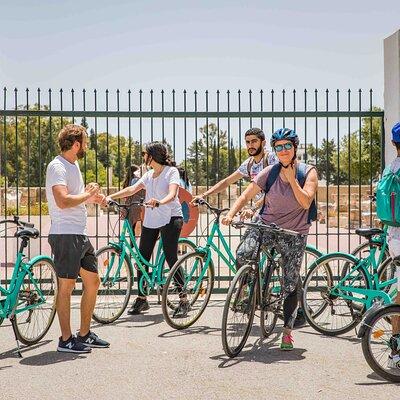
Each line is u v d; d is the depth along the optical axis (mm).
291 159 5949
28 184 9469
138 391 5113
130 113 9320
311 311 7195
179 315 7340
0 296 6484
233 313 6129
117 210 8102
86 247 6211
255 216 7461
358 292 6785
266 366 5805
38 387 5211
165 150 7996
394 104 9219
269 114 9398
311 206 6297
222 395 5016
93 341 6465
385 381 5352
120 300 7766
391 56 9305
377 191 5730
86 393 5066
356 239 17828
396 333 5430
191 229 9000
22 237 6340
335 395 5000
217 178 9617
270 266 6379
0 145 9391
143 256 8023
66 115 9258
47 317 6816
